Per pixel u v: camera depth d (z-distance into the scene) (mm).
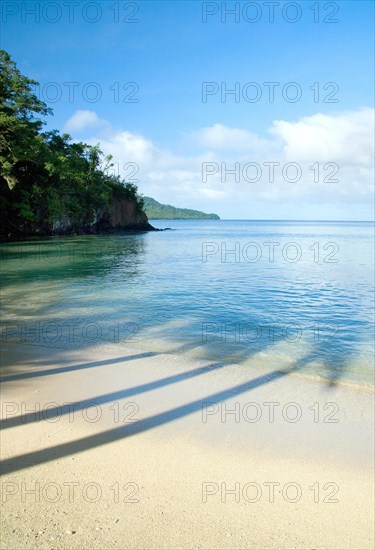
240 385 6457
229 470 4000
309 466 4117
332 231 112688
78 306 13242
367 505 3529
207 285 18672
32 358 7641
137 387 6207
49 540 2986
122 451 4277
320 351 8781
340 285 19812
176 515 3314
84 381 6410
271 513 3381
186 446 4430
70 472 3875
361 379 6934
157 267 26641
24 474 3830
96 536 3047
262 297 15953
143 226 109812
